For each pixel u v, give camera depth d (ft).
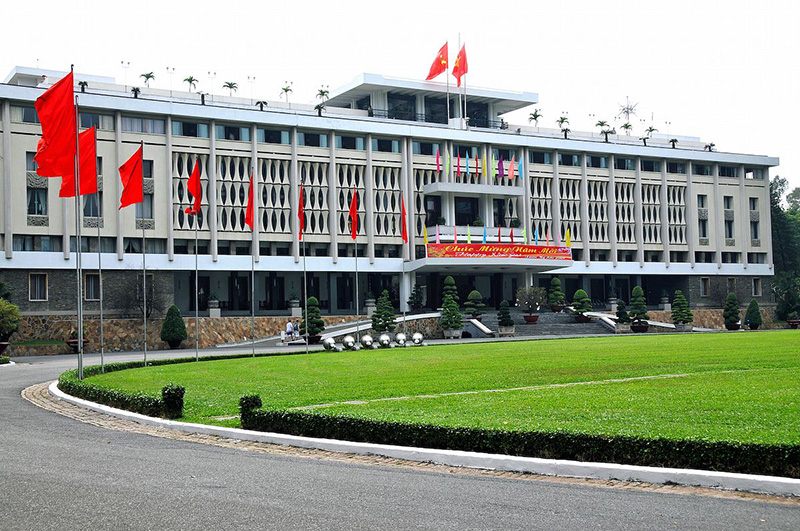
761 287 295.89
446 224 245.24
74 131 89.10
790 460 33.86
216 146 213.25
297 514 30.68
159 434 53.47
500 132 250.78
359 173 234.17
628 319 219.61
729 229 289.33
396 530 28.37
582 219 264.31
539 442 40.22
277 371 99.04
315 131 226.99
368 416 48.47
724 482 34.24
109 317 195.72
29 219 190.08
